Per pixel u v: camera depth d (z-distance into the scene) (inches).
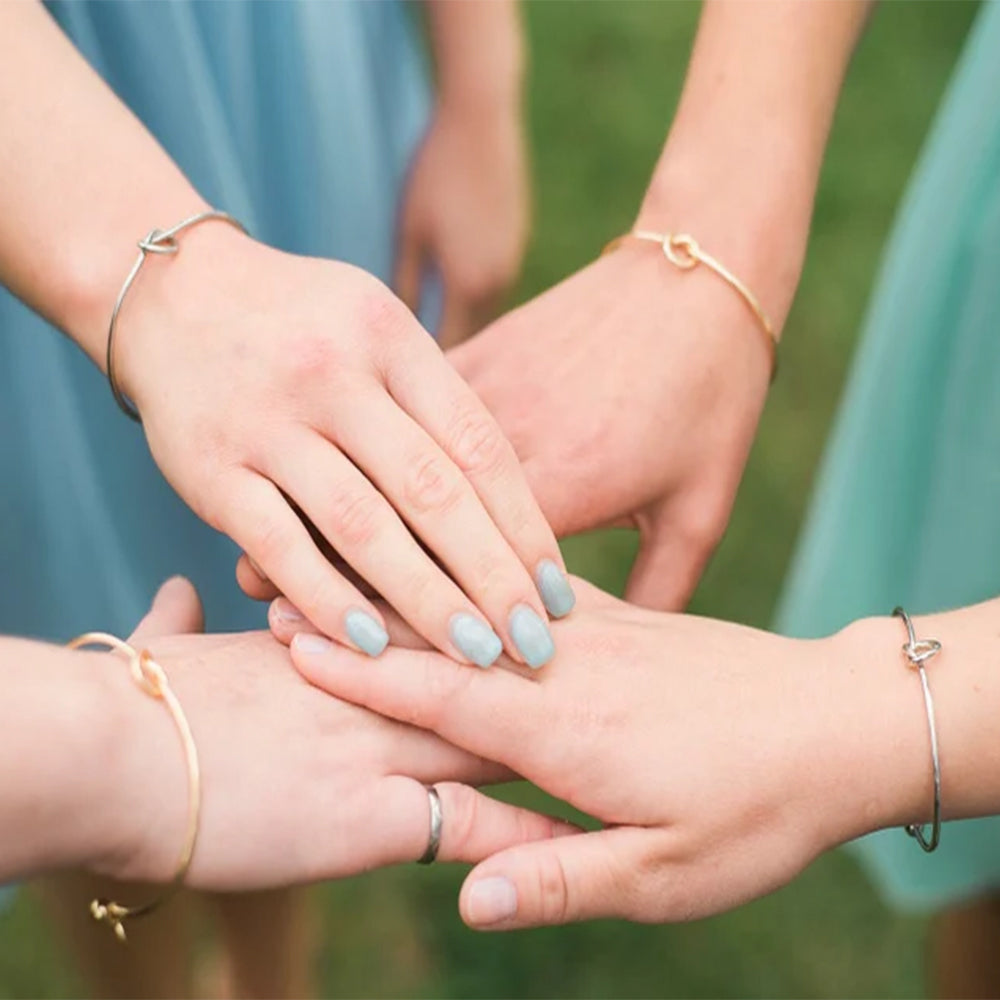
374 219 29.4
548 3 57.3
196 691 21.1
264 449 21.6
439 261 31.2
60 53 23.0
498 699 21.3
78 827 19.7
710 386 24.4
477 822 21.4
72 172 22.5
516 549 21.8
